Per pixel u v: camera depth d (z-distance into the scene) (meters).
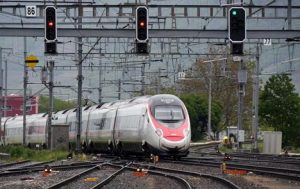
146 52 76.25
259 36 85.31
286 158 106.94
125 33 87.25
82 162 95.19
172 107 99.25
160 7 84.00
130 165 86.69
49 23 75.69
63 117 162.75
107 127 123.44
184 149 95.56
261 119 168.88
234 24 73.06
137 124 103.19
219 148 163.00
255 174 68.50
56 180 63.66
